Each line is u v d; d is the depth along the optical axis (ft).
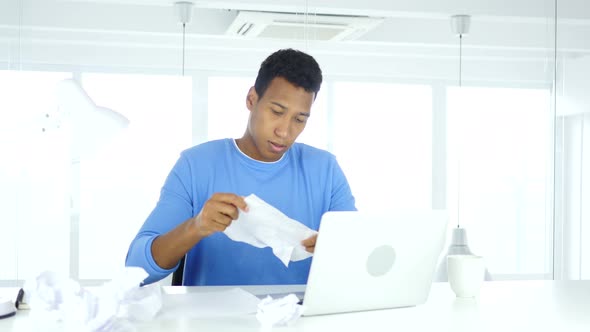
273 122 5.55
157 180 8.59
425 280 4.32
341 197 6.50
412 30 9.44
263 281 6.00
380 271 4.08
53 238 8.30
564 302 4.42
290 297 3.59
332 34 9.27
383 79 9.33
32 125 4.03
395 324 3.67
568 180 9.82
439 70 9.55
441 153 9.39
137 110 8.65
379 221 3.92
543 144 9.77
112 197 8.44
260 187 6.12
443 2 9.55
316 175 6.36
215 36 8.90
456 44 9.57
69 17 8.58
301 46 9.19
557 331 3.47
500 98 9.70
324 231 3.74
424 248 4.23
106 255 8.41
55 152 8.22
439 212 4.23
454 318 3.85
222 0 8.92
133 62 8.70
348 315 3.99
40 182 8.24
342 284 3.95
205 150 6.14
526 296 4.71
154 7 8.77
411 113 9.38
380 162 9.26
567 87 9.89
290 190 6.22
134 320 3.62
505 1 9.71
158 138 8.68
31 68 8.49
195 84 8.83
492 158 9.61
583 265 9.75
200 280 6.00
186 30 8.82
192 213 5.91
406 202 9.24
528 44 9.87
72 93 4.00
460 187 9.44
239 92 8.96
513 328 3.53
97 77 8.61
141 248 4.73
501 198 9.55
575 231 9.78
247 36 9.06
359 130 9.22
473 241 9.45
